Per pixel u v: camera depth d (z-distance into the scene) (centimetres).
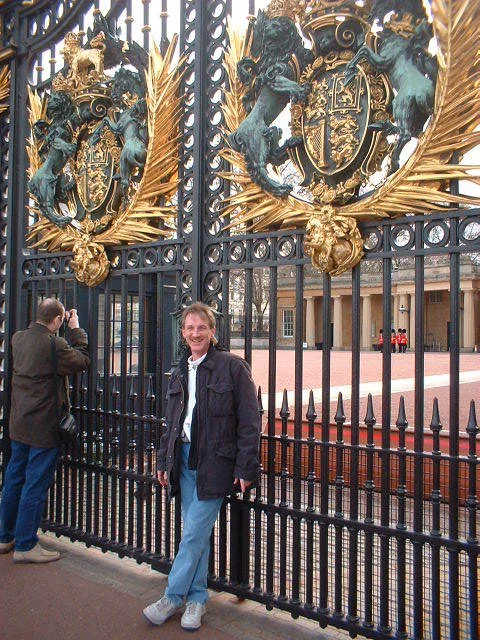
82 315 716
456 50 275
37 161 484
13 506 429
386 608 303
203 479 320
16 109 508
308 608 327
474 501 275
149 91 403
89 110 449
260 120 347
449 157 289
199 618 329
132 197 417
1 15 523
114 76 431
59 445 419
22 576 396
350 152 314
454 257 288
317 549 463
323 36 326
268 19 345
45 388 411
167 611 330
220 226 380
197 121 388
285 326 2930
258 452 323
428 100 290
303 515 331
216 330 376
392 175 303
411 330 2667
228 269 373
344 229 317
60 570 405
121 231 423
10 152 507
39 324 421
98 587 379
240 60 356
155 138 400
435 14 278
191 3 402
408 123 293
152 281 739
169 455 337
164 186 404
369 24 316
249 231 369
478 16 272
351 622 311
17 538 414
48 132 475
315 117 329
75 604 356
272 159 351
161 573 401
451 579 279
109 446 439
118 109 435
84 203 448
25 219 504
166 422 351
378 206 308
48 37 491
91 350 449
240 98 365
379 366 1748
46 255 482
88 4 467
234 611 352
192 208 389
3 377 505
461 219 287
